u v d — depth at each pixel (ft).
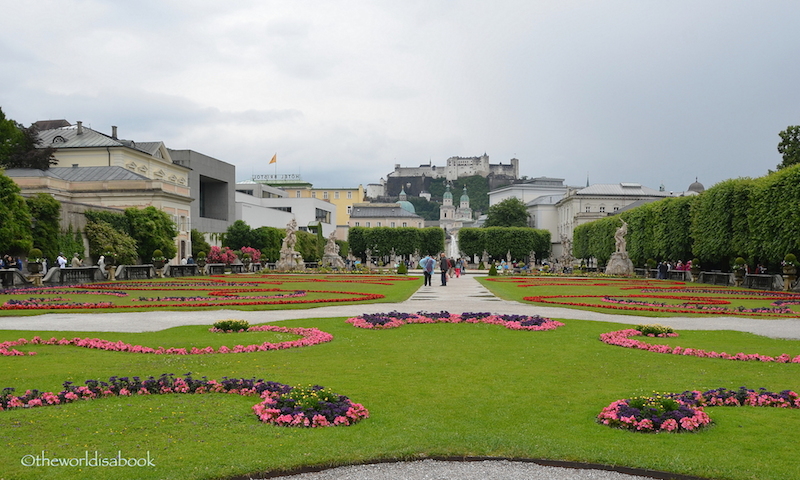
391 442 28.58
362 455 27.04
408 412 33.40
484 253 399.24
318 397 33.32
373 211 579.89
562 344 56.03
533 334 62.13
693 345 55.72
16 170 233.96
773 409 34.58
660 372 44.11
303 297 105.29
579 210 455.63
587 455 27.12
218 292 116.78
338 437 29.30
